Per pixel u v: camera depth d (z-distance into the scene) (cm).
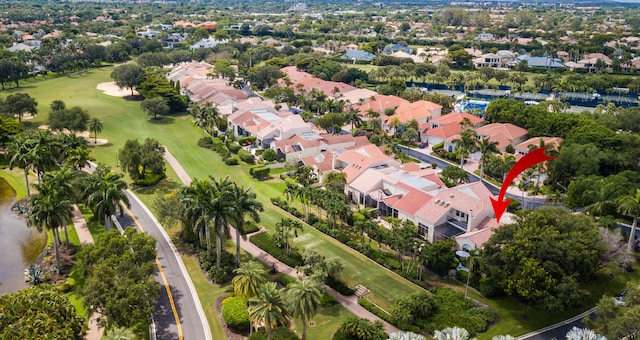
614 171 13062
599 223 9769
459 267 8994
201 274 8881
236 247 9469
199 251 9425
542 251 7688
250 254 9581
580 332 6059
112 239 7931
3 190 12825
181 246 9844
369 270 9088
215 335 7269
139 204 11781
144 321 7219
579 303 7531
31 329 6119
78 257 8631
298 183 12950
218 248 8562
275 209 11706
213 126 17350
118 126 18125
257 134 16312
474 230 9775
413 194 11000
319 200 10831
